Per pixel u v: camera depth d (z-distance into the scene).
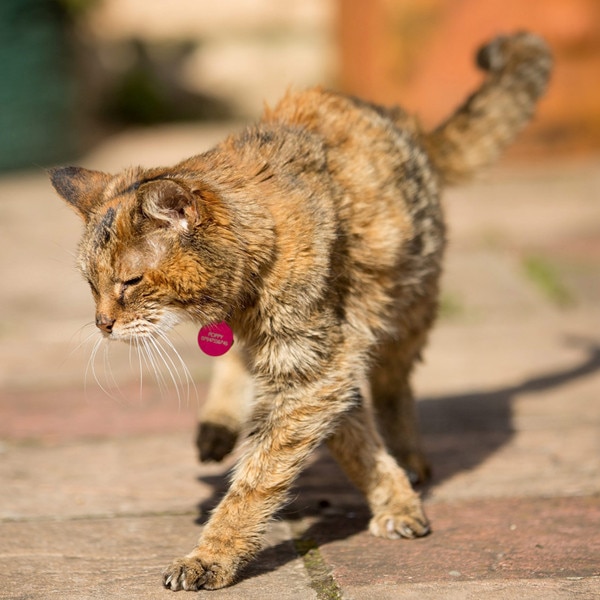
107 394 9.87
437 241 7.57
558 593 5.69
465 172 8.46
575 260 13.70
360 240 6.75
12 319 12.20
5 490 7.55
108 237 6.14
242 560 6.04
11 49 21.94
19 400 9.74
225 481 7.70
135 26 30.88
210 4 31.52
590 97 19.19
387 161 7.07
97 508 7.23
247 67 30.16
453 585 5.84
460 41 18.45
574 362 10.43
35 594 5.84
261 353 6.34
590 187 17.72
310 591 5.86
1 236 15.93
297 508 7.23
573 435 8.52
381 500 6.77
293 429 6.24
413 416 7.95
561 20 18.69
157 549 6.52
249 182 6.33
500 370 10.32
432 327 7.96
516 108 8.64
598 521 6.77
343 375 6.38
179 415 9.24
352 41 20.33
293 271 6.14
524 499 7.25
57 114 23.38
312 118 7.16
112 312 6.19
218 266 6.04
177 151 23.73
